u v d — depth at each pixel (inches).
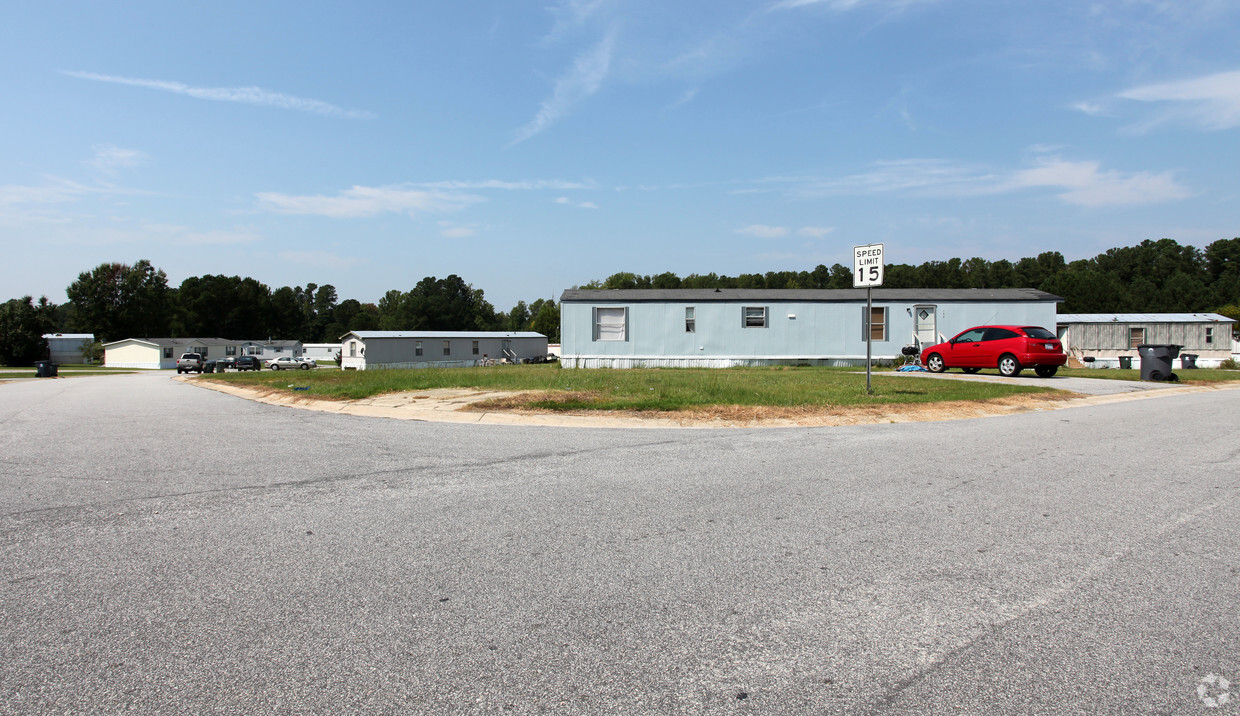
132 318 3651.6
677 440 335.3
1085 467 263.1
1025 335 724.7
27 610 131.3
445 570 152.9
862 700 101.0
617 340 1056.2
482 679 106.6
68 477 253.6
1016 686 104.3
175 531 183.0
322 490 230.2
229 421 439.5
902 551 164.9
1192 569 151.9
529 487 233.3
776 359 1045.8
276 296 4466.0
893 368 997.8
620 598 137.3
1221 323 1264.8
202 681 105.7
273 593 139.7
